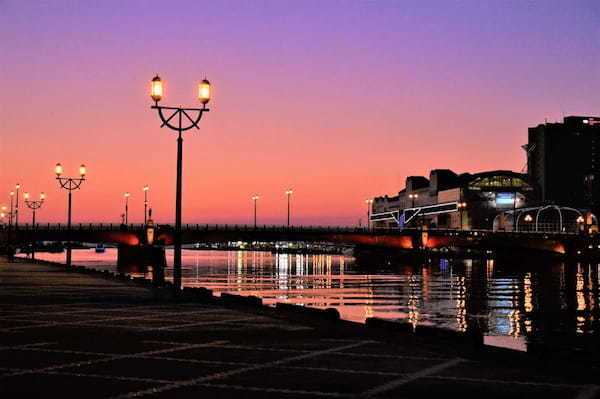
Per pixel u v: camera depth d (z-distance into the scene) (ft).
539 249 631.15
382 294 254.47
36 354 58.34
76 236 442.50
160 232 459.32
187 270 477.77
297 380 48.03
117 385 45.85
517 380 48.44
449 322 169.99
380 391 44.65
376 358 57.36
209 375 49.62
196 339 67.92
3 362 54.44
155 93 104.78
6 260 362.33
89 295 124.77
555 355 56.85
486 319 179.52
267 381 47.62
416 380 48.29
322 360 56.29
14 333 71.56
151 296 121.90
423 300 230.27
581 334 150.51
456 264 610.65
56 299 115.44
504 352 60.29
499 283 340.80
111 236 449.89
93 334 71.00
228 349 61.77
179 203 111.86
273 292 256.11
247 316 89.20
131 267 442.91
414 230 575.79
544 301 238.27
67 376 48.85
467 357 57.82
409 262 579.89
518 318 184.24
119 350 60.80
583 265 604.08
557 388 45.83
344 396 43.11
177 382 47.06
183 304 106.42
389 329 75.20
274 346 63.72
